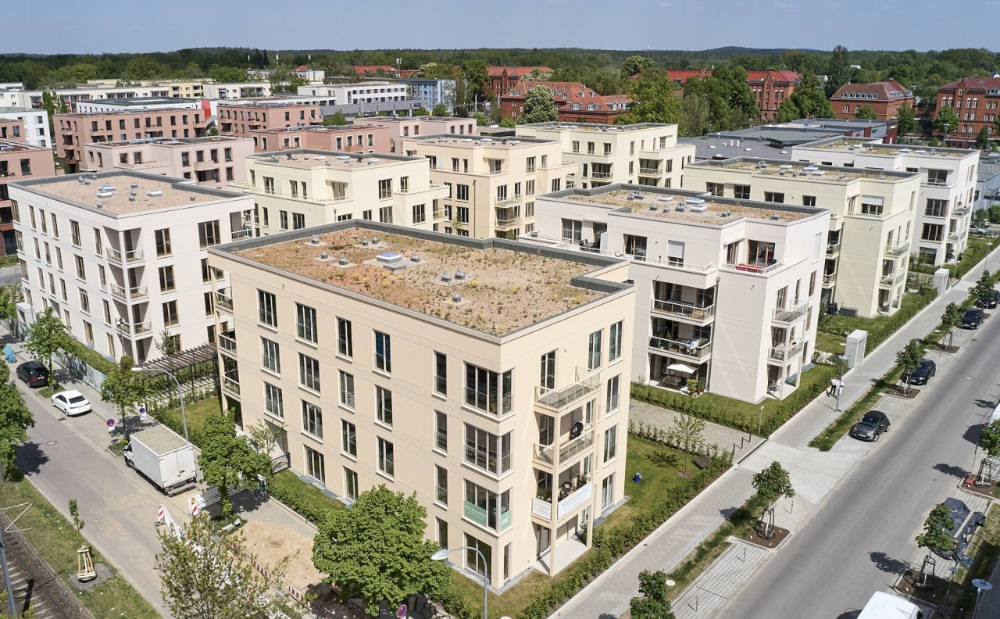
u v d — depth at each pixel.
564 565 39.94
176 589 31.03
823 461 50.88
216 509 45.12
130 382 52.84
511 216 90.31
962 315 77.88
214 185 88.12
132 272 60.75
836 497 46.56
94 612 36.41
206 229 63.94
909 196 77.44
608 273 45.53
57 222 66.44
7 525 43.12
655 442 53.31
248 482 43.06
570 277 45.53
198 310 64.69
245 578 31.94
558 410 35.75
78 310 67.38
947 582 38.59
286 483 47.03
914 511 45.00
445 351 36.59
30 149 102.44
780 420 55.69
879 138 129.62
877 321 76.06
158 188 72.19
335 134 124.56
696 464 49.91
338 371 42.88
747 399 58.81
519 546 38.56
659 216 61.41
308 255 50.31
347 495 45.31
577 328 38.44
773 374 61.12
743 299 57.00
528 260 49.41
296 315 44.53
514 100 195.38
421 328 37.41
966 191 95.56
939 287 86.25
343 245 53.16
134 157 109.94
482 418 35.75
